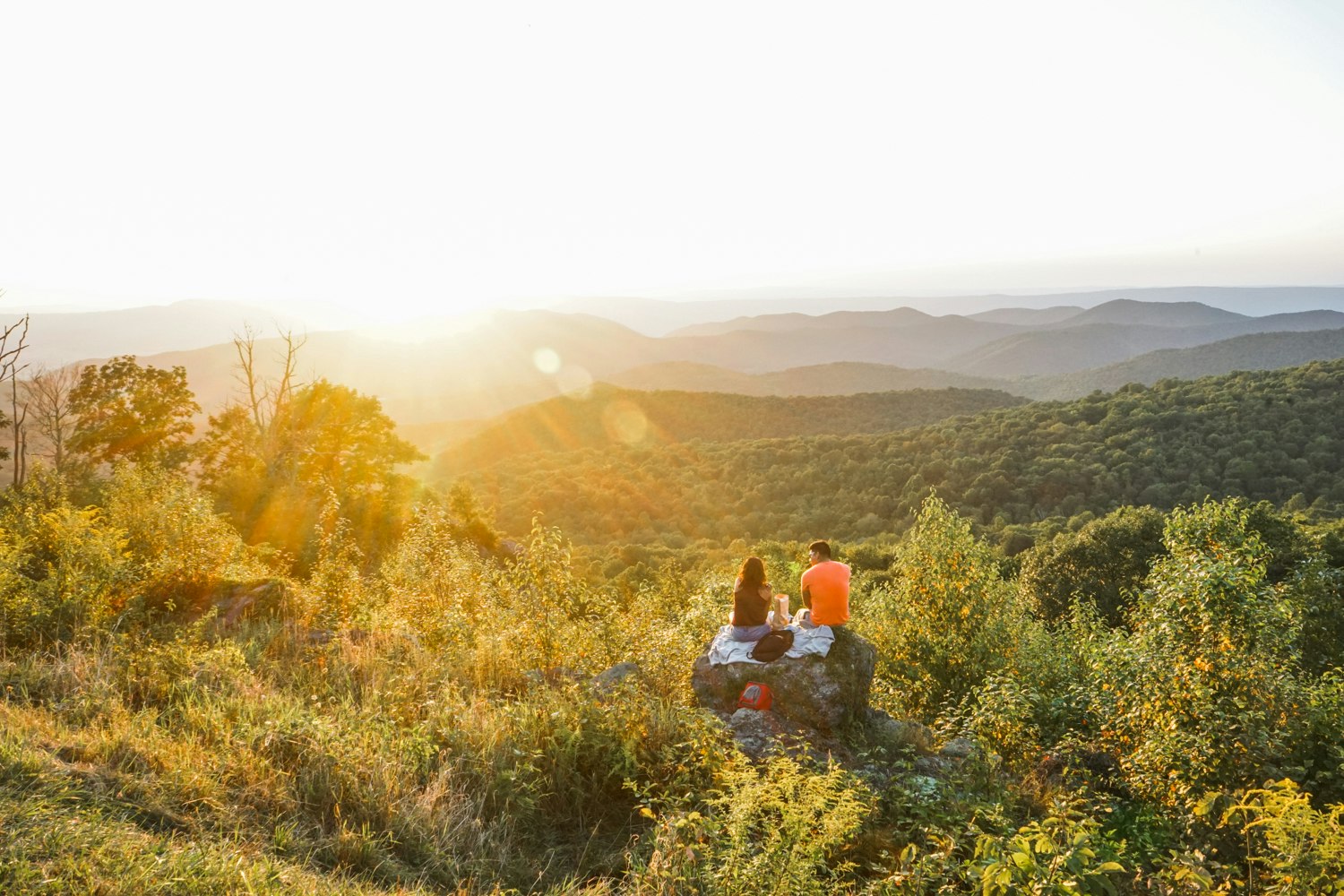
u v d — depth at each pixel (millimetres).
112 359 43719
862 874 4742
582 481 129625
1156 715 7152
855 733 7008
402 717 5996
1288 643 8281
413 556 13703
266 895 3238
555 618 8930
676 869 4062
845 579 7395
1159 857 5523
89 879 3066
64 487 16266
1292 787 4473
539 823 5059
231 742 5051
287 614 9562
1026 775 6957
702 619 10031
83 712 5281
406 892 3793
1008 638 11250
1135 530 32031
